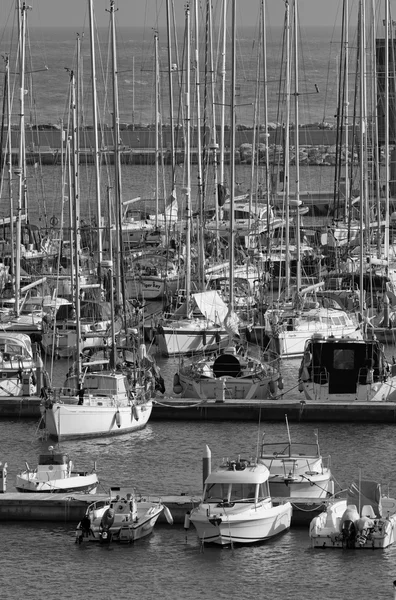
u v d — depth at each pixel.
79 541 74.94
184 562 72.12
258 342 129.75
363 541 73.00
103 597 68.25
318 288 139.00
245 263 152.38
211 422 101.94
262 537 74.38
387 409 101.38
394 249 161.88
